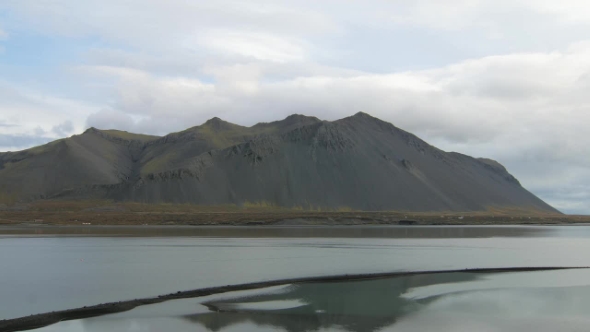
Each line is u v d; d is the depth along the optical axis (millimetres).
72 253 63656
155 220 164250
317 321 30250
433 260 58500
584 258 62062
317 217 183250
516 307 34281
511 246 79812
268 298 36344
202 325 29141
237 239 90375
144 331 27844
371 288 40562
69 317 30594
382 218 191375
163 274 46250
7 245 75312
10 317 30156
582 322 30641
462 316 31703
